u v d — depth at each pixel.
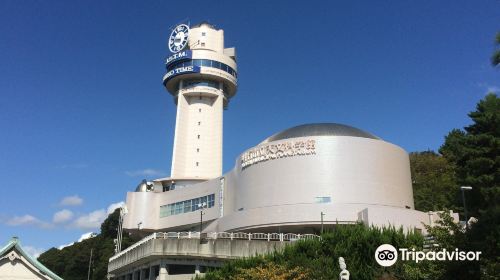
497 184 51.84
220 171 102.38
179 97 105.69
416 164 80.75
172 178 96.94
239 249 45.66
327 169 58.53
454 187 61.50
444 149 79.75
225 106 113.00
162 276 47.91
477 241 24.53
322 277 31.67
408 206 61.25
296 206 57.41
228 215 65.62
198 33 110.50
